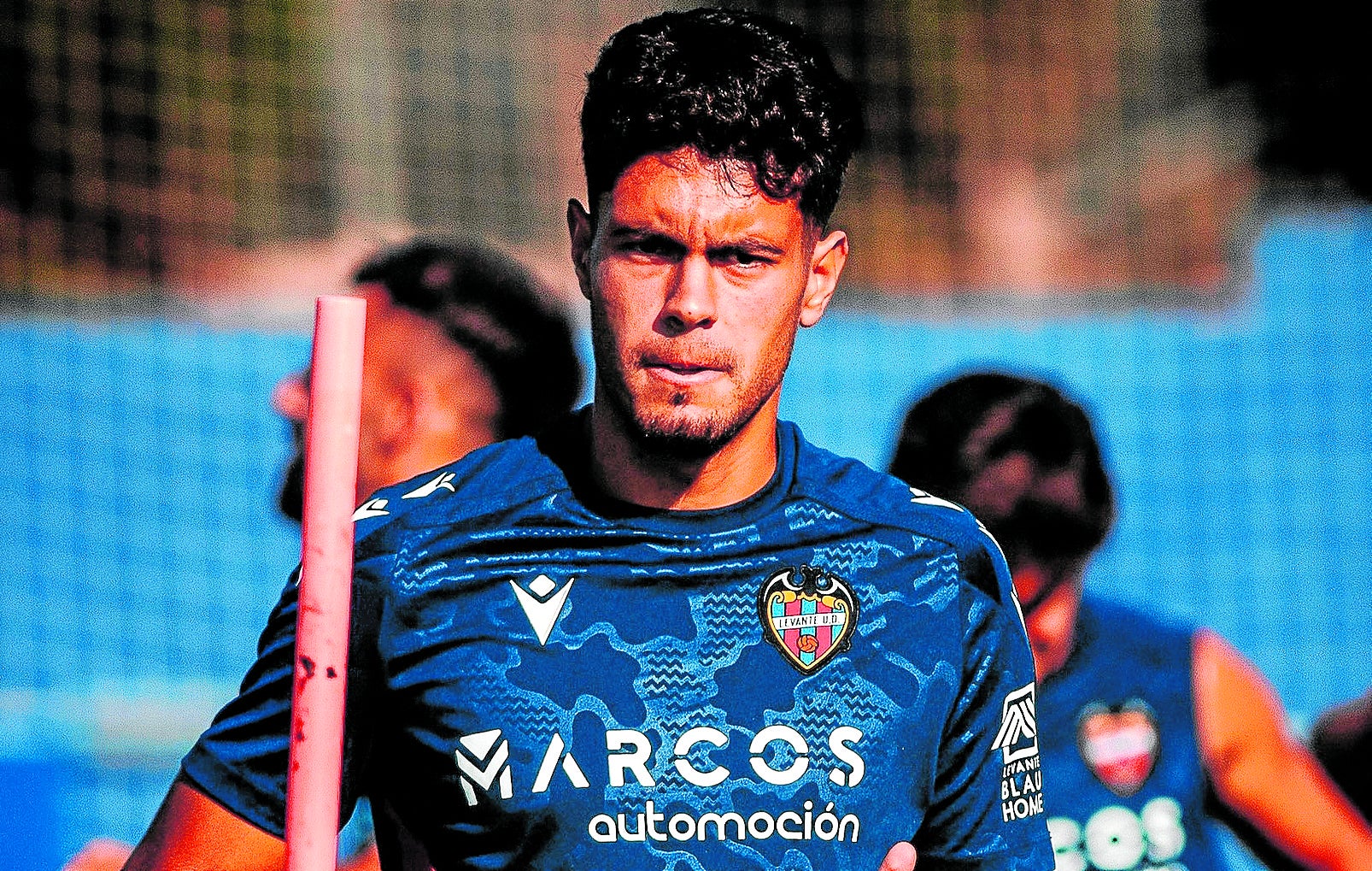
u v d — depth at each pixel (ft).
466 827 21.43
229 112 103.96
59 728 66.59
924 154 112.88
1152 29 116.16
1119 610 39.86
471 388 34.94
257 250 103.14
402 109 105.09
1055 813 38.27
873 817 21.57
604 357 21.67
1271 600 90.74
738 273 21.26
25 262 98.53
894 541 22.50
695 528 22.15
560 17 106.63
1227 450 92.43
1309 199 107.96
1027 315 96.48
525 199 105.81
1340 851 39.42
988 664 22.61
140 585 83.05
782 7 108.47
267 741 22.04
